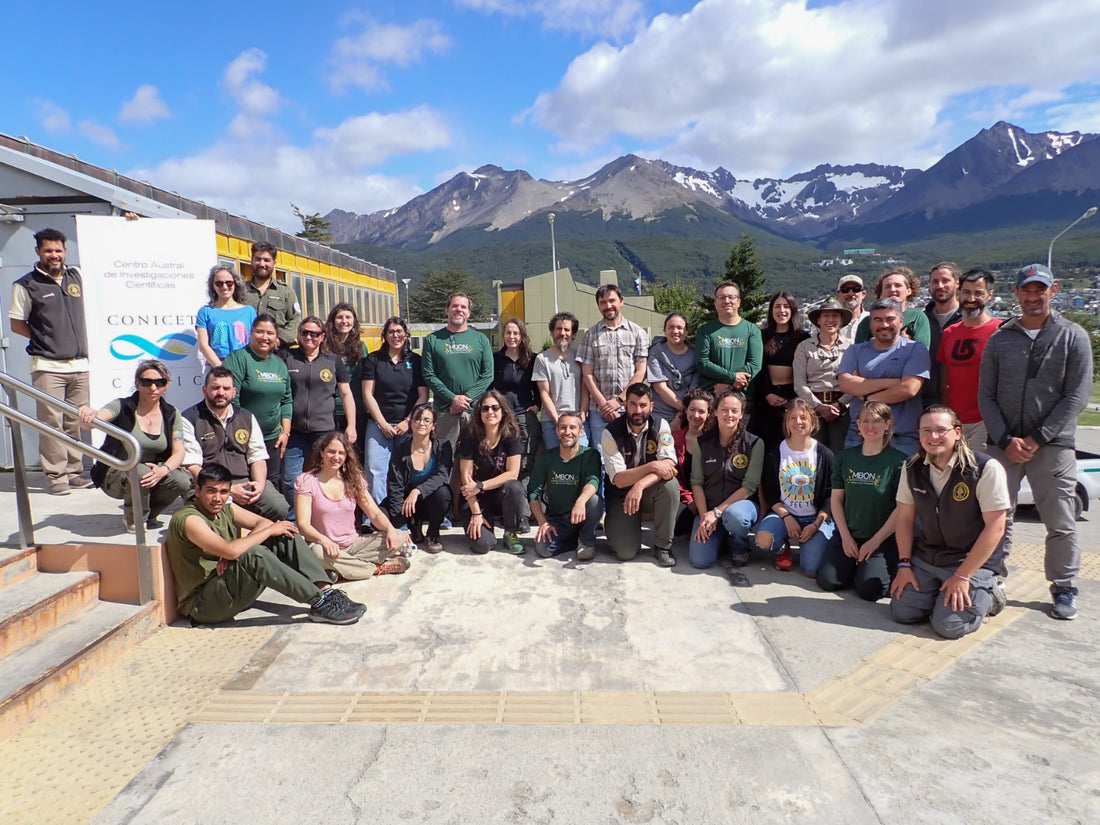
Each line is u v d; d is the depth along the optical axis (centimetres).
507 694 311
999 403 415
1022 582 463
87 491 536
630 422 476
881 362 488
